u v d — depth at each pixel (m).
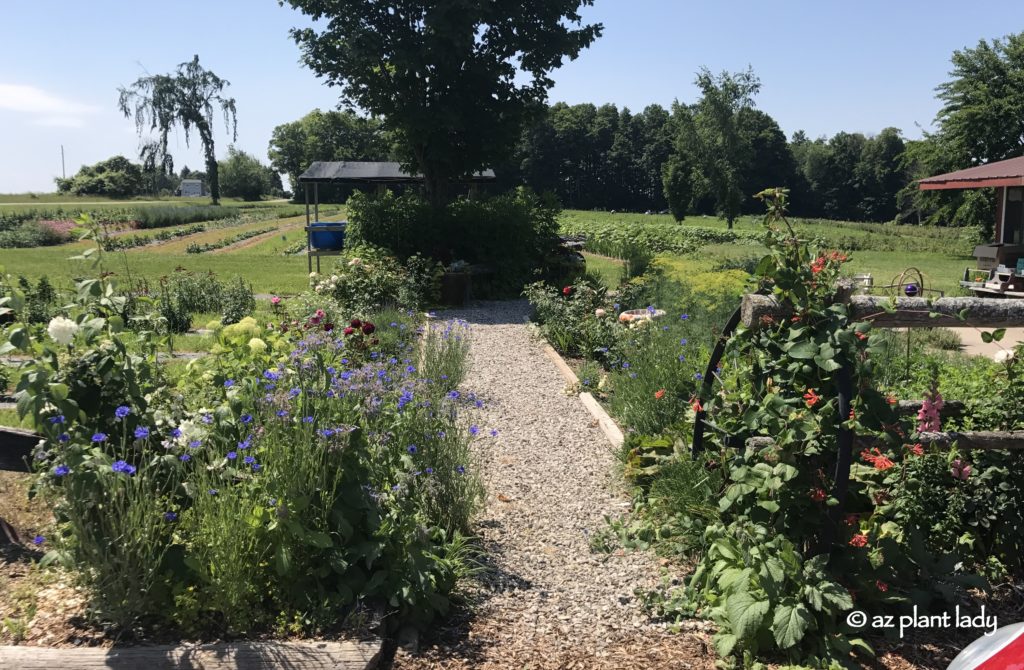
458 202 17.16
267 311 12.95
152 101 85.00
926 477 3.80
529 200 17.53
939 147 35.38
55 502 3.29
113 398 3.45
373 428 4.28
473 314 13.98
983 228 35.97
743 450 3.73
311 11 17.62
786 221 3.65
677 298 10.93
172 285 13.59
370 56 16.67
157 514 3.14
